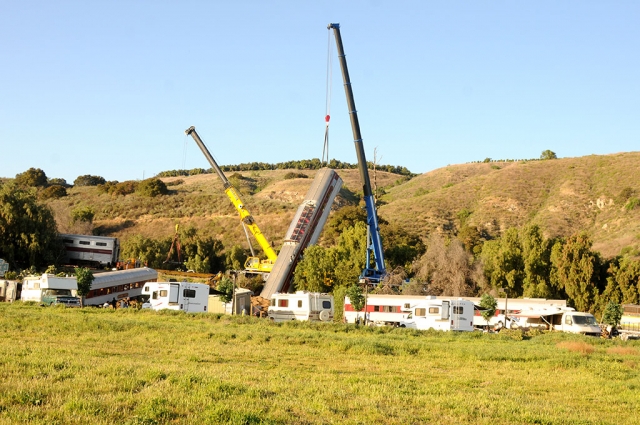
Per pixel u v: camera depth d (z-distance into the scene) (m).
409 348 35.41
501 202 147.38
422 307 55.16
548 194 149.38
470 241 120.19
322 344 35.75
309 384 22.48
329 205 97.88
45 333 35.22
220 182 194.50
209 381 20.33
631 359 35.75
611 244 113.44
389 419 18.22
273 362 29.36
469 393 23.41
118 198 169.38
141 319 47.31
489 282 88.06
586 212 136.50
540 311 58.47
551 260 83.62
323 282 89.69
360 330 46.78
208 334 37.81
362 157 88.50
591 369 31.45
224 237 140.12
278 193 174.50
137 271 78.94
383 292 80.69
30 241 92.62
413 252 102.75
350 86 88.69
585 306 78.88
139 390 19.50
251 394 19.33
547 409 21.25
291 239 93.56
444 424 18.39
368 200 87.94
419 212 147.38
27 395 17.73
